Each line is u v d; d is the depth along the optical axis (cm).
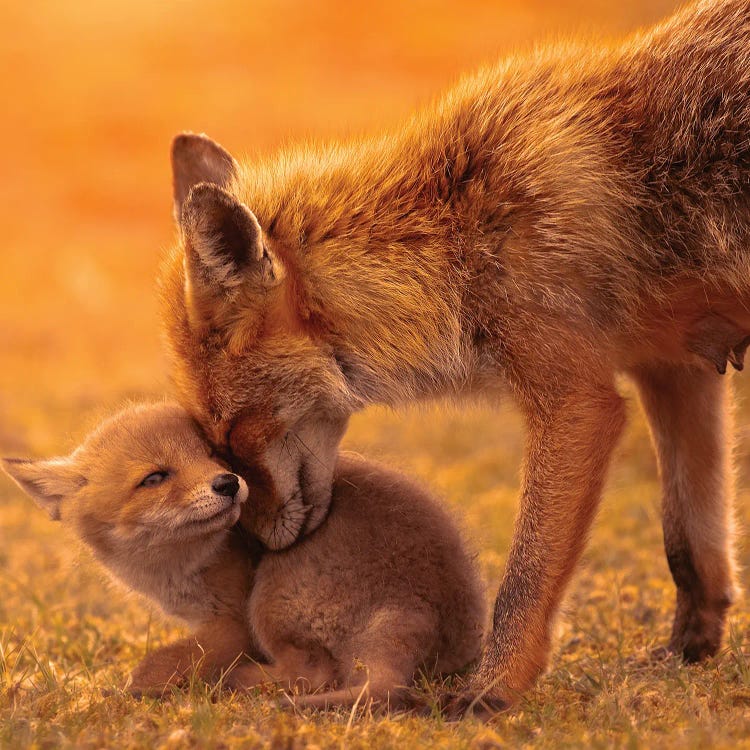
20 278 4628
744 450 1738
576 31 1113
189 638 984
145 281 4622
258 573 988
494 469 2047
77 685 998
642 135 975
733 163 952
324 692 914
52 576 1476
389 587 941
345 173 1001
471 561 1018
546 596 905
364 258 959
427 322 952
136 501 982
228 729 813
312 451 966
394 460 1190
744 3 980
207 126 6438
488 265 941
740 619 1162
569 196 943
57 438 2306
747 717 809
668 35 1006
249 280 905
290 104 6688
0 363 3262
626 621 1216
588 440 921
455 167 971
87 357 3334
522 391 942
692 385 1045
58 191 5850
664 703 873
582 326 934
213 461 984
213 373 933
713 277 964
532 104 988
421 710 884
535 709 863
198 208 878
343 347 954
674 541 1076
